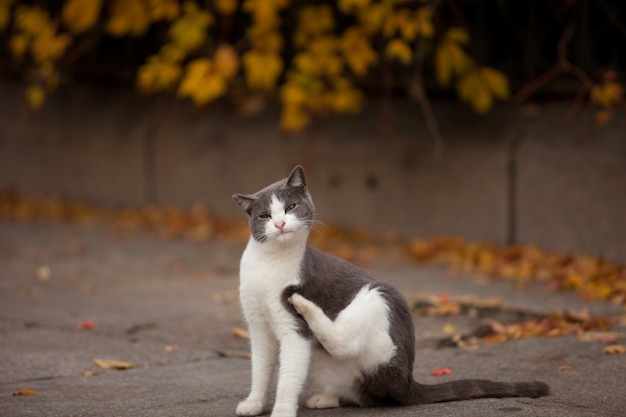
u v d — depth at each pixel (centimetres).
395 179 1302
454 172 1250
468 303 966
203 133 1477
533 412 617
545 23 1205
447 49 1195
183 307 1011
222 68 1240
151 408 658
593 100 1134
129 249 1314
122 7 1316
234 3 1309
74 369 776
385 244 1284
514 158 1200
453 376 730
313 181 1376
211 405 664
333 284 617
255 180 1427
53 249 1315
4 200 1630
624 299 955
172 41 1461
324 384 638
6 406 669
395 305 625
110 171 1575
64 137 1617
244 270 621
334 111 1362
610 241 1120
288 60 1397
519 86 1226
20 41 1448
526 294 1010
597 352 768
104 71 1576
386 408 638
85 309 1002
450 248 1220
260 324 626
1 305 1017
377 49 1310
